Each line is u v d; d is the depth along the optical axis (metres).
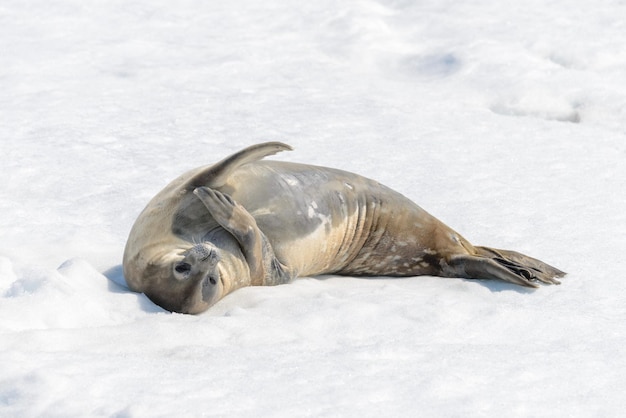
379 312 21.16
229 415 14.84
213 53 49.69
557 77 45.50
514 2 57.06
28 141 35.94
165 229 22.27
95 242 26.94
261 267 23.02
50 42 50.50
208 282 21.09
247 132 38.09
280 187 24.06
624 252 27.08
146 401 15.18
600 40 50.19
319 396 15.80
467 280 25.05
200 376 16.48
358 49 50.59
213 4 58.62
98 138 36.66
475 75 46.31
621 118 41.41
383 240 25.86
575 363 18.20
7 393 15.33
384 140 37.56
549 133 39.31
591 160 36.06
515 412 15.62
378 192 25.92
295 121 39.56
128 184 31.97
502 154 36.47
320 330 20.12
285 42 51.91
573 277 25.09
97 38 51.62
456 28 52.91
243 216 22.20
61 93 42.50
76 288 21.39
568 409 15.95
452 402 15.84
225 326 19.86
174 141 36.81
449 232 26.17
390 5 58.09
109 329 19.03
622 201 31.66
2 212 29.14
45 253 25.64
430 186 32.66
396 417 15.14
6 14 55.19
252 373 16.78
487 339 20.03
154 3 58.31
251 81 45.53
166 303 21.59
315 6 57.84
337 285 24.66
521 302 23.16
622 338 20.16
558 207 30.88
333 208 24.78
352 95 43.62
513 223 29.38
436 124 39.84
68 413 14.71
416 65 48.78
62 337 18.30
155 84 44.50
